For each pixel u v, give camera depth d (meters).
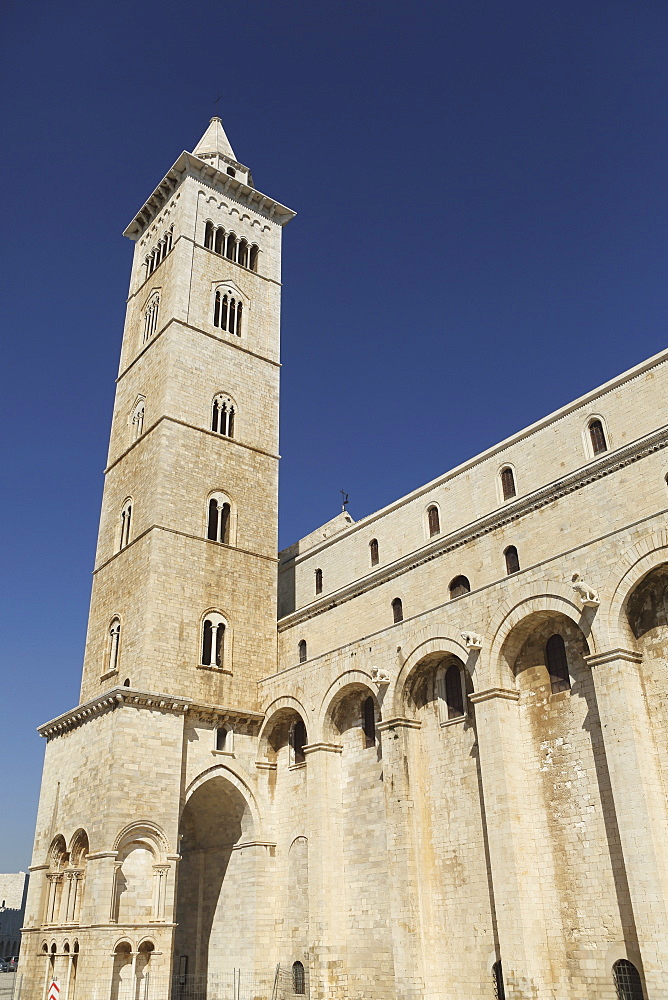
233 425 57.03
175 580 49.25
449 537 45.16
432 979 34.91
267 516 56.03
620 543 32.12
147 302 62.38
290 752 47.56
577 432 42.81
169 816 42.22
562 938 31.06
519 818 33.12
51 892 43.75
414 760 38.78
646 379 40.31
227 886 46.72
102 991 36.97
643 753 29.53
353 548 54.78
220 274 61.41
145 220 68.38
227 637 50.38
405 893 36.03
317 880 40.81
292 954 42.66
